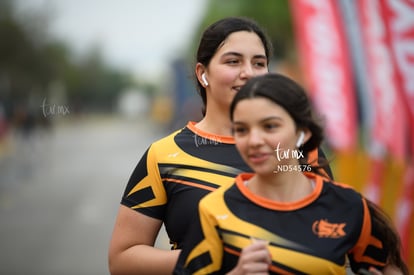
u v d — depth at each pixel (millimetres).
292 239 5199
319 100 12578
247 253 5016
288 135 5156
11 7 77812
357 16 11750
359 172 12922
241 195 5371
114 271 6730
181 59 71688
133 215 6703
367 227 5406
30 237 21625
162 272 6371
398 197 11352
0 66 80125
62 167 47344
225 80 6543
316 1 12328
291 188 5355
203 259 5352
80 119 116000
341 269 5230
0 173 43438
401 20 9789
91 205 29078
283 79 5230
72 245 20203
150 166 6680
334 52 12375
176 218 6488
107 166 47656
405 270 5660
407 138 10445
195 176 6488
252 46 6590
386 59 10516
